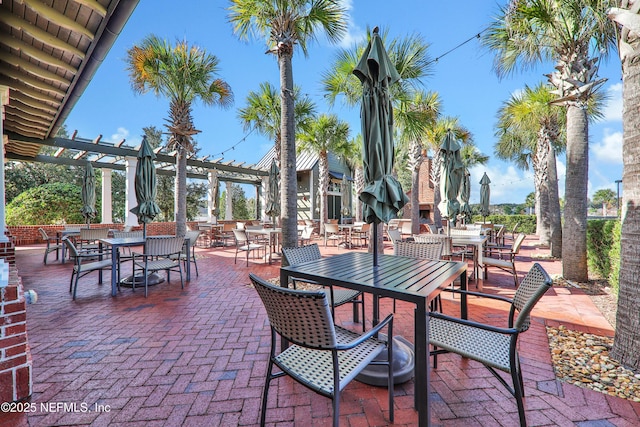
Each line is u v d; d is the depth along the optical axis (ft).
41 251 28.66
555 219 23.79
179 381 6.70
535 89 24.76
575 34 15.37
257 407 5.83
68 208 45.24
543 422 5.30
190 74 23.88
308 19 16.94
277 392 6.31
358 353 5.30
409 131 24.14
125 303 12.44
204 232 36.78
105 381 6.68
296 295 4.22
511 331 4.89
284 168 16.93
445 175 16.46
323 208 42.34
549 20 14.62
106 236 21.08
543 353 7.84
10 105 16.47
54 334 9.25
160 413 5.65
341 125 38.91
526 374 6.84
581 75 15.42
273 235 26.81
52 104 16.65
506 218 54.85
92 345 8.47
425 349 4.92
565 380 6.59
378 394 6.17
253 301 12.73
